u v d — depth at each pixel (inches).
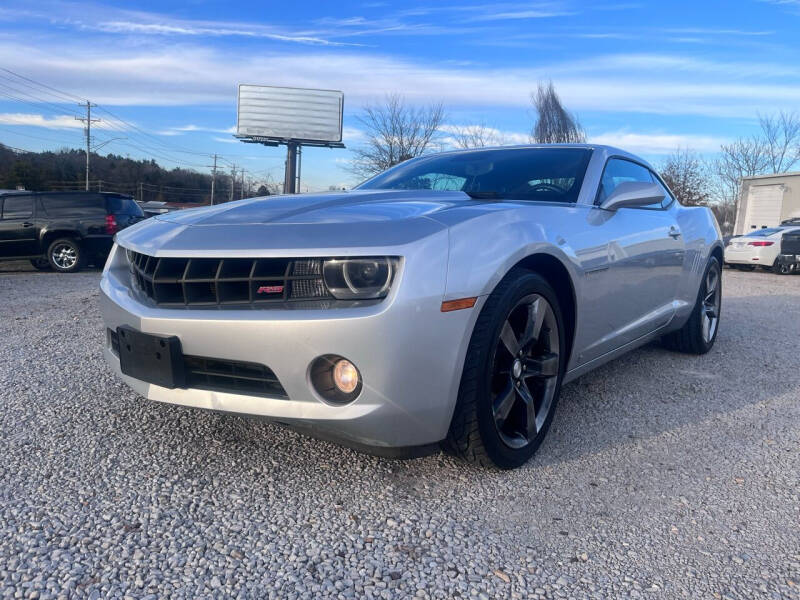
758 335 212.4
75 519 80.7
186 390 88.4
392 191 118.6
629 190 121.6
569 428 118.0
